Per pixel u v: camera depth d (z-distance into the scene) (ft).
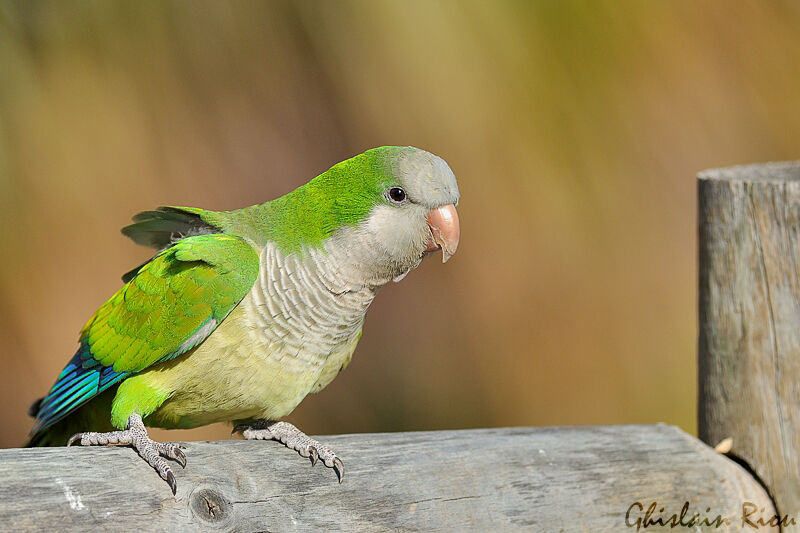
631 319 33.88
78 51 27.96
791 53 32.45
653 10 30.76
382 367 40.19
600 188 30.55
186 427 24.94
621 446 23.63
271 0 30.40
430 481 20.84
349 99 30.14
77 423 25.17
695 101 31.73
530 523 21.48
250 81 30.73
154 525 17.61
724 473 23.77
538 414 35.22
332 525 19.60
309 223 23.63
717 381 24.23
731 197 23.58
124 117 28.63
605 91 30.04
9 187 27.30
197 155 30.32
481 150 29.22
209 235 23.47
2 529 16.16
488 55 28.40
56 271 28.68
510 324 34.17
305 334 23.29
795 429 23.13
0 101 26.94
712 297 24.16
